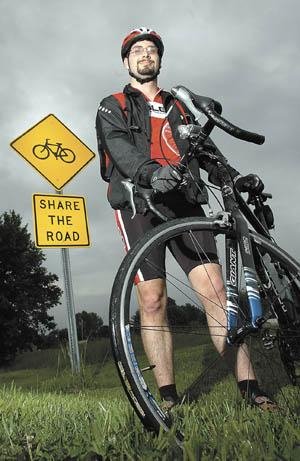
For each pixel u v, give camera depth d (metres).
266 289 2.24
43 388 6.74
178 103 2.77
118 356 1.81
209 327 2.45
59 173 7.71
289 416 2.02
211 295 2.46
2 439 2.18
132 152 2.28
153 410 1.80
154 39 2.82
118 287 1.88
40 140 7.71
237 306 2.09
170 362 2.39
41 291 41.03
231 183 2.29
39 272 41.25
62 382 6.77
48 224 7.48
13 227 40.47
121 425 2.17
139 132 2.62
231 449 1.65
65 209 7.65
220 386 2.64
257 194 2.37
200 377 2.61
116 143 2.40
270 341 2.19
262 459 1.51
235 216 2.18
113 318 1.84
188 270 2.52
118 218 2.61
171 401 2.31
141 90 2.79
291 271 2.28
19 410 2.95
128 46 2.82
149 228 2.55
